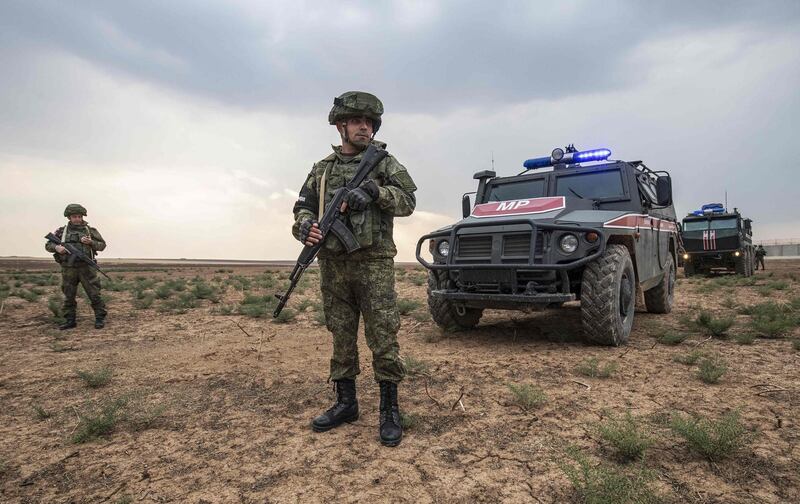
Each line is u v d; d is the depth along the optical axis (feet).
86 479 7.57
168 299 33.86
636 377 12.15
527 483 6.96
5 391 12.49
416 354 15.44
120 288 39.99
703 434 7.52
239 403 11.17
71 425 10.00
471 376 12.70
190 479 7.45
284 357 15.80
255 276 59.21
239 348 17.35
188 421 10.05
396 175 9.13
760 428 8.60
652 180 23.65
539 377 12.41
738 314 22.52
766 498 6.33
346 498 6.71
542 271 15.61
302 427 9.53
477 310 19.65
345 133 9.30
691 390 10.91
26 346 18.37
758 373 12.17
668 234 24.31
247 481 7.32
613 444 7.80
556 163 21.52
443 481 7.10
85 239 22.17
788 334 17.20
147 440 9.07
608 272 15.48
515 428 9.02
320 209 9.18
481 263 16.70
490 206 19.44
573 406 10.08
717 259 56.18
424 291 35.17
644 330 19.15
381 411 8.92
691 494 6.46
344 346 9.59
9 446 8.96
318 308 27.27
